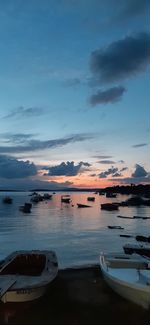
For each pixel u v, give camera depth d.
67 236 44.91
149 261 19.55
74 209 103.00
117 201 163.50
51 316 15.21
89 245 37.50
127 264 19.17
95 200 175.50
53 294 17.56
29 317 15.11
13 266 19.23
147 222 64.56
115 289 17.42
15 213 86.75
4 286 15.48
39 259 20.56
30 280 16.38
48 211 94.12
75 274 21.12
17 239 42.53
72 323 14.61
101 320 14.90
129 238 42.69
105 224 60.62
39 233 48.12
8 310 15.74
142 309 15.92
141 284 15.90
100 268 21.25
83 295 17.52
